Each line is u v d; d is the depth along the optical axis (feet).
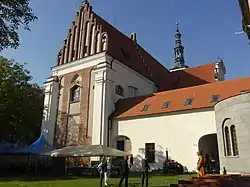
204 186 37.40
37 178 69.82
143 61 142.20
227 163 67.87
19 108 113.60
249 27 53.88
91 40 120.26
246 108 64.44
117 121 102.78
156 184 52.85
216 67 142.00
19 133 119.75
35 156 100.63
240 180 39.63
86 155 72.74
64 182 58.65
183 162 85.05
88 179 66.64
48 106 119.55
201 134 84.07
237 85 90.22
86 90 112.37
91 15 124.16
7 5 30.66
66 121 114.42
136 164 93.86
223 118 71.61
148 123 95.66
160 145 90.84
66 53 126.00
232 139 67.51
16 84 114.11
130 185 52.16
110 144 101.45
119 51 123.34
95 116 104.78
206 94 92.02
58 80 124.06
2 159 106.01
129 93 119.65
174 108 91.71
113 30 130.62
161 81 148.25
